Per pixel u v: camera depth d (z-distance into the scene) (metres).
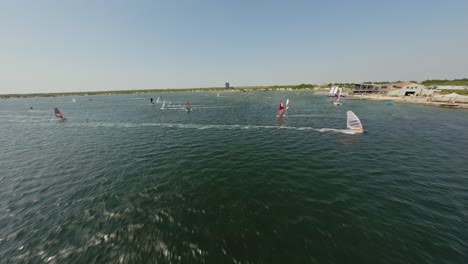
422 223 8.44
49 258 7.44
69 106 79.19
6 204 10.92
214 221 8.99
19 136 27.58
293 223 8.68
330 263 6.75
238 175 13.59
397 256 6.92
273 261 6.90
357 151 18.20
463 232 7.88
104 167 15.62
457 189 11.19
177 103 77.25
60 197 11.48
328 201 10.26
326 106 59.41
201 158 17.09
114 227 8.87
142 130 29.55
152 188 12.15
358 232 8.04
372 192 11.04
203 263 6.94
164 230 8.55
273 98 101.75
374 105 62.34
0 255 7.64
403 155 17.03
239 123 33.75
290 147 19.72
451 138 22.70
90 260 7.29
